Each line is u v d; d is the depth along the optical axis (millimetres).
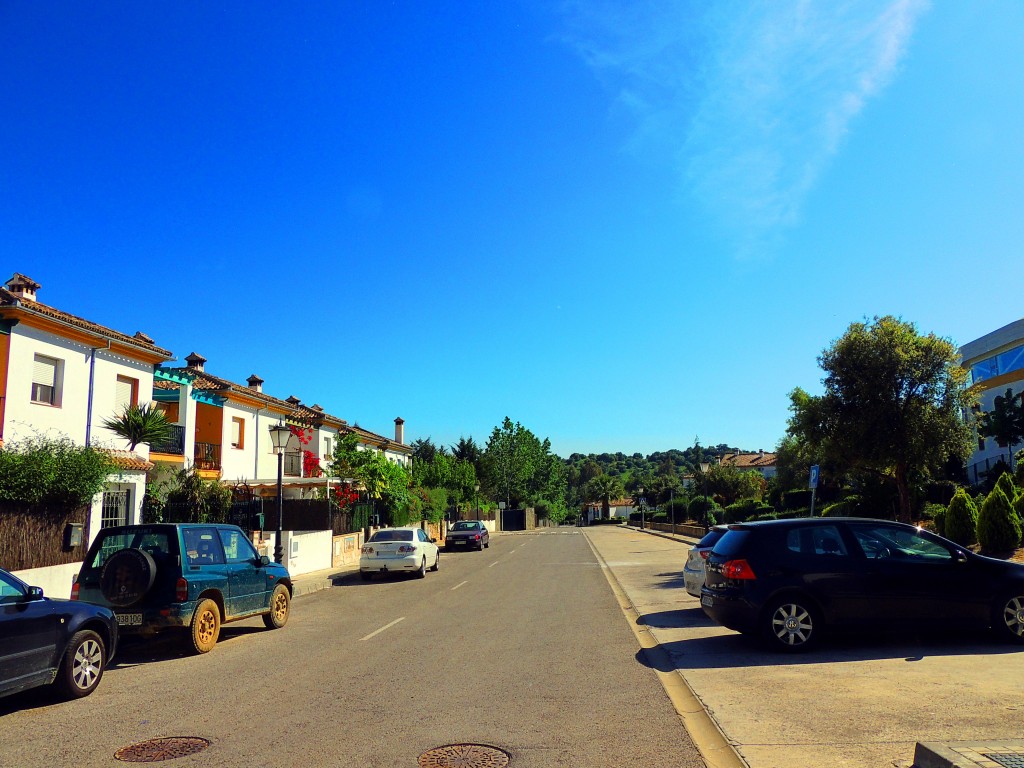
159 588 9852
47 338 17734
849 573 8750
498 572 23062
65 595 13500
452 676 8133
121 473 18797
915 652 8367
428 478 55188
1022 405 23969
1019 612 8734
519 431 87062
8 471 12547
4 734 6191
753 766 4805
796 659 8250
